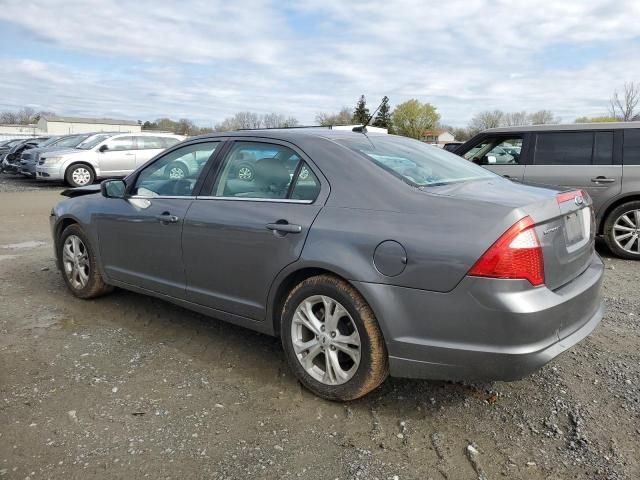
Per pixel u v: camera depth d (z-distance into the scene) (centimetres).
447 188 303
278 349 387
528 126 725
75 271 491
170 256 390
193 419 293
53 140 2042
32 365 356
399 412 302
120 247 434
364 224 289
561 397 315
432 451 266
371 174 306
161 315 455
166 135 1844
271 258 322
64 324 432
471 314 258
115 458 258
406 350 276
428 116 8656
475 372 263
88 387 327
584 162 677
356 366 295
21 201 1323
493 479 245
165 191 406
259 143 360
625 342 395
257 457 260
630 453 262
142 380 337
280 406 308
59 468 250
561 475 247
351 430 284
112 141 1697
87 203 471
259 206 337
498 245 253
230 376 344
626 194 652
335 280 296
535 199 280
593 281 303
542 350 259
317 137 339
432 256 264
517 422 291
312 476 246
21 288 531
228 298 356
